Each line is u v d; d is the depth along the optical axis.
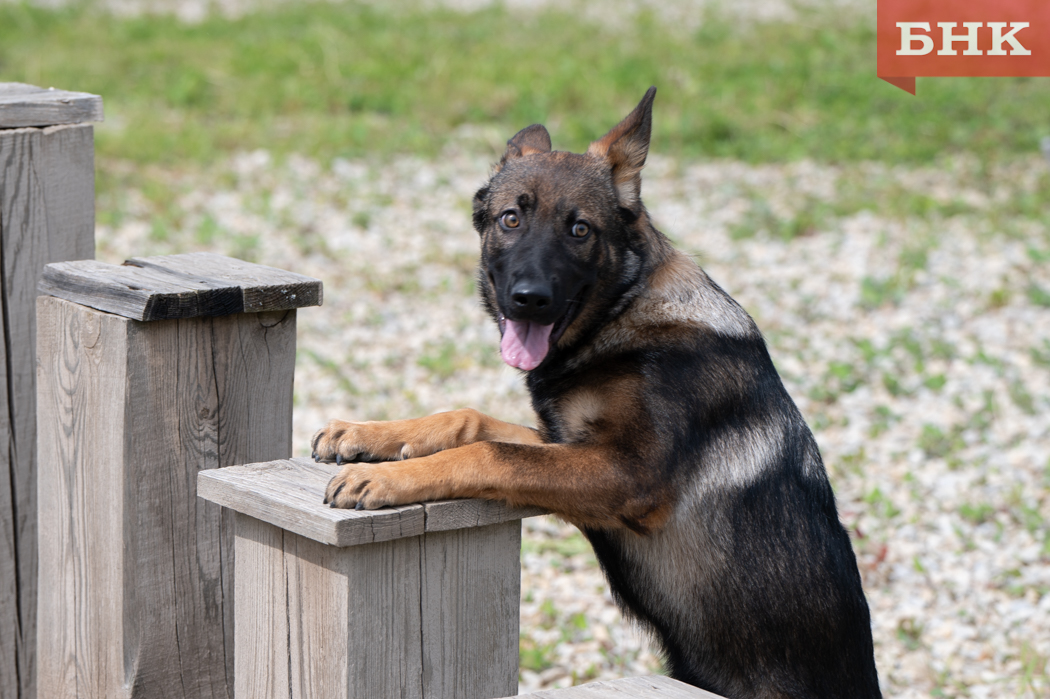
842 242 11.18
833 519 3.37
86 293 2.87
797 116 15.99
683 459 3.08
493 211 3.53
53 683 3.13
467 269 10.50
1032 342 8.75
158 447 2.86
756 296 9.81
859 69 18.48
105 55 19.06
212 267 3.10
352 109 16.59
